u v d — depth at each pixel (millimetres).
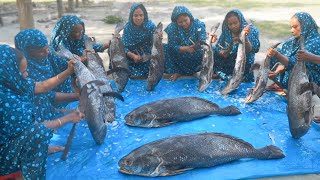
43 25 12742
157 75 5773
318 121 4910
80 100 3834
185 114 4730
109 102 4863
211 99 5535
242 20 5945
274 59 5828
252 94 5258
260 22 13352
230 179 3580
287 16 14617
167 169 3621
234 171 3715
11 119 3229
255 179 3633
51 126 3516
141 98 5582
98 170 3762
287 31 11703
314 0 20156
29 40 4250
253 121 4805
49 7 17281
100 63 5004
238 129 4586
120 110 5156
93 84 4012
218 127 4617
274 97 5629
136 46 6434
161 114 4625
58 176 3662
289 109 4234
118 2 19750
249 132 4520
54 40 5355
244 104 5320
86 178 3627
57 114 4566
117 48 5809
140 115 4625
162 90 5922
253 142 4285
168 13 15719
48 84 3992
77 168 3799
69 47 5398
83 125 4738
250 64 6086
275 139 4359
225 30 6176
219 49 6215
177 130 4547
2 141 3305
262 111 5113
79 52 5469
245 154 3873
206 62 5707
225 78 6254
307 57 4141
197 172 3697
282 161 3891
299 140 4340
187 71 6543
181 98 4906
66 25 5262
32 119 3367
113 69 5348
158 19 14211
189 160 3668
